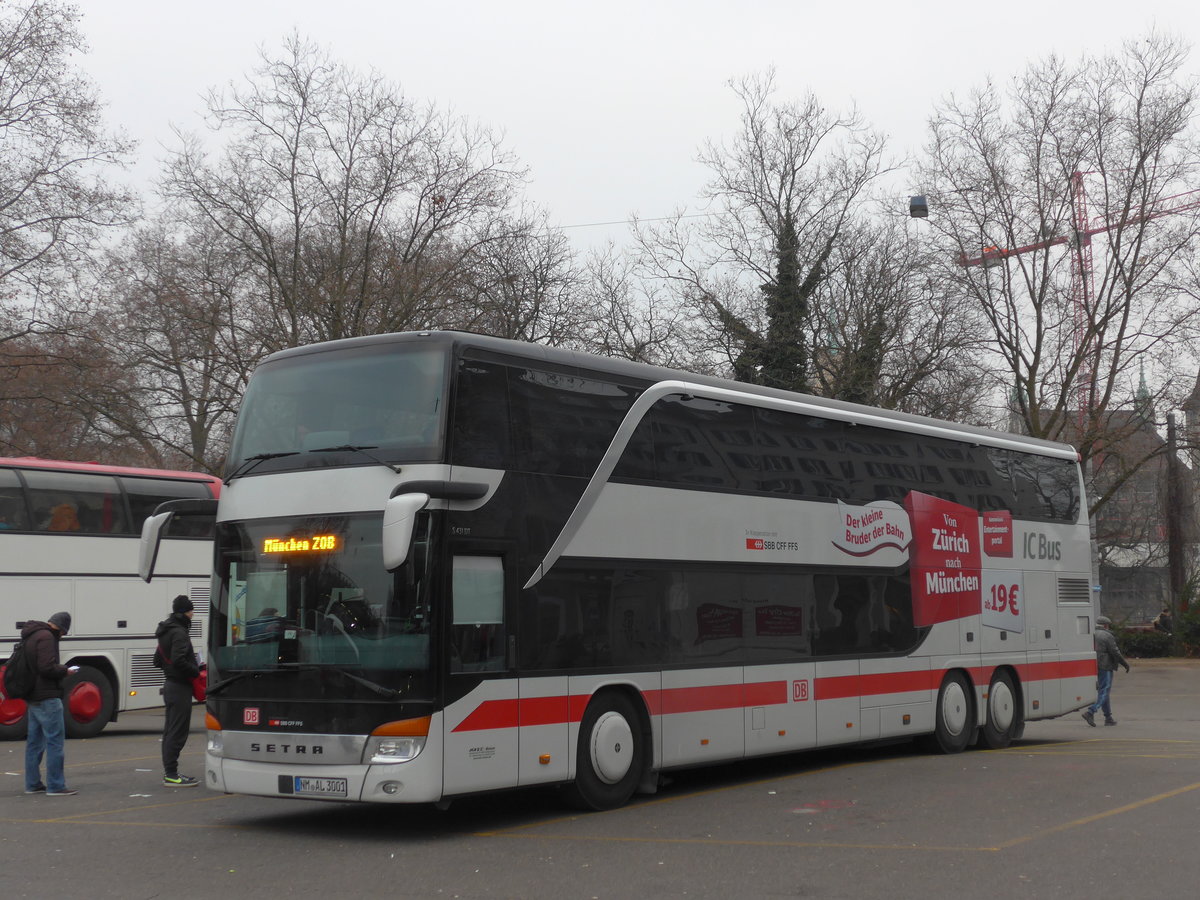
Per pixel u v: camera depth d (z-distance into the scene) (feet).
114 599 67.26
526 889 27.61
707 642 43.65
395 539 32.14
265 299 116.57
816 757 57.06
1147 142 128.57
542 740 36.96
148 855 32.32
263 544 36.83
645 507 41.78
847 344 129.08
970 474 60.75
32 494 64.69
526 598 36.99
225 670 36.76
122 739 66.69
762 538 46.83
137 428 119.55
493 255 120.67
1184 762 53.36
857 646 51.26
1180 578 172.55
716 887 27.48
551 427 38.75
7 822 38.01
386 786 33.47
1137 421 135.74
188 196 111.34
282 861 31.35
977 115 131.44
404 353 36.50
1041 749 60.75
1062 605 66.44
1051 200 129.18
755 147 128.88
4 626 62.69
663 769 41.45
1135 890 26.53
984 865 29.43
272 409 38.27
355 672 34.27
